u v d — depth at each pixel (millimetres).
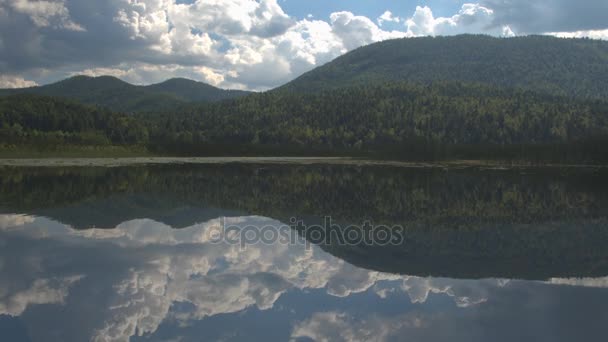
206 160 90250
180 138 136625
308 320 8570
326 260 13133
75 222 19031
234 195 30609
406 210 25500
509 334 8031
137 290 10242
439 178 52312
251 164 76750
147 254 13484
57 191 31156
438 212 25016
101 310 9047
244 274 11562
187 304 9391
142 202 26062
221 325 8320
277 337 7840
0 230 17062
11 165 58625
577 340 7816
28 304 9383
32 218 19953
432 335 7922
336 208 25547
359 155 134500
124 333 7977
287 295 9984
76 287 10391
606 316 8898
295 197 30531
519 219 22969
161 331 8055
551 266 13008
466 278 11547
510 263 13352
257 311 9008
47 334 7957
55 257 13039
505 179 52812
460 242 16781
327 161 97125
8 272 11516
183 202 26359
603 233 19141
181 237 16094
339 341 7676
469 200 31109
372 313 8969
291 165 76000
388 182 45156
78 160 77938
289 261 12938
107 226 18188
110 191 31734
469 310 9172
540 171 72250
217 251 13992
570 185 45281
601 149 98500
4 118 105750
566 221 22469
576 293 10336
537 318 8758
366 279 11266
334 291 10289
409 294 10141
